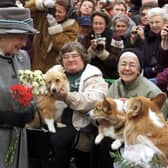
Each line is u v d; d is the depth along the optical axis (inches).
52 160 169.6
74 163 189.2
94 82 186.5
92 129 185.6
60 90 175.6
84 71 189.5
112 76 225.8
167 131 141.7
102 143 175.8
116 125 171.6
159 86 203.6
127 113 146.9
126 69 178.9
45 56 234.8
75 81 189.3
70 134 183.5
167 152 138.3
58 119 184.2
